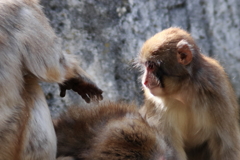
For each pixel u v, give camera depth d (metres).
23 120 7.24
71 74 8.39
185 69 8.98
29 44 7.44
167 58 9.05
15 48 7.25
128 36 13.05
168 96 9.20
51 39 7.81
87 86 8.85
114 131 7.77
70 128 8.69
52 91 11.91
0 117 7.03
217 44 13.91
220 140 9.23
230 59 13.88
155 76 9.15
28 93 7.50
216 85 9.02
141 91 12.61
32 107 7.44
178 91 9.09
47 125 7.58
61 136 8.49
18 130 7.19
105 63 12.67
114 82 12.63
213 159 9.56
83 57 12.46
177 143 9.43
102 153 7.45
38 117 7.48
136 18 13.26
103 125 8.30
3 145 7.09
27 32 7.45
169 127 9.35
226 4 14.06
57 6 12.41
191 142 9.81
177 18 13.70
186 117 9.43
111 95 12.48
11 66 7.15
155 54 9.12
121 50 12.87
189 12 13.90
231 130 9.18
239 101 13.25
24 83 7.50
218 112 9.01
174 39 9.23
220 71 9.38
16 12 7.45
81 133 8.33
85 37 12.59
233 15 14.02
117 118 8.47
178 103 9.28
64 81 8.42
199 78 9.00
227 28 14.02
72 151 8.14
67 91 11.99
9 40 7.22
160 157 7.50
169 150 7.95
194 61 9.08
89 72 12.46
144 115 9.16
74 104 10.81
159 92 9.14
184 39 9.29
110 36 12.88
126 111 9.02
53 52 7.78
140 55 9.48
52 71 7.74
